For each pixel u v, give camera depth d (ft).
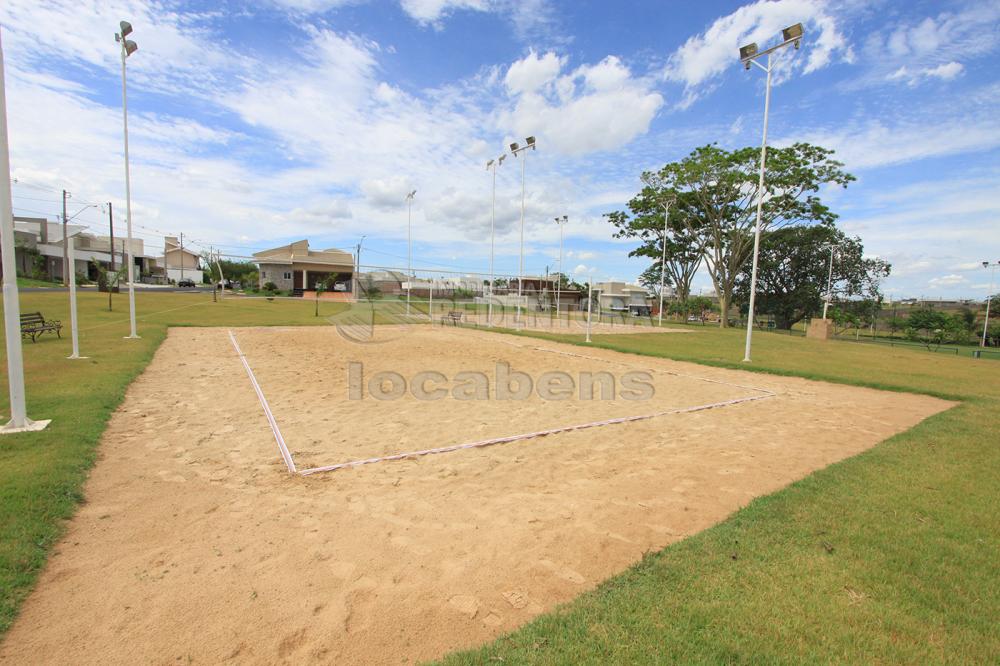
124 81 43.37
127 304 80.74
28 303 73.87
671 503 12.80
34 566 9.07
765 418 23.41
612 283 215.31
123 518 11.34
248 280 179.11
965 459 16.60
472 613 8.11
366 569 9.40
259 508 12.07
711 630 7.52
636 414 23.57
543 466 15.67
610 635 7.38
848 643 7.30
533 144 82.84
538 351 48.19
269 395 25.04
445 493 13.29
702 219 124.47
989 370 48.21
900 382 36.04
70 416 18.33
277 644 7.30
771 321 159.74
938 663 6.93
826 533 10.80
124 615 7.89
